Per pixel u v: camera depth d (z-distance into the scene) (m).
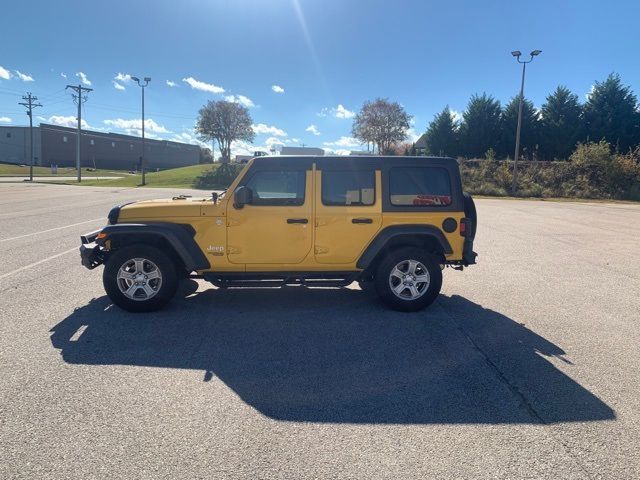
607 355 4.68
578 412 3.54
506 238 12.91
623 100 42.88
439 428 3.29
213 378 4.04
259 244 5.81
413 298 5.96
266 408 3.54
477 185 35.59
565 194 32.78
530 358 4.58
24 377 3.99
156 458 2.89
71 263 8.72
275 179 5.84
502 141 46.19
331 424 3.33
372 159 5.89
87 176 73.75
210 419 3.37
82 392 3.74
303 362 4.42
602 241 12.42
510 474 2.79
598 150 34.44
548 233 13.96
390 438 3.16
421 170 5.95
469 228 5.94
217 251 5.80
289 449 3.01
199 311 5.94
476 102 47.06
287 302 6.39
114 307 6.04
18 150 100.88
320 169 5.84
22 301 6.27
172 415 3.41
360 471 2.79
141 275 5.76
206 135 70.12
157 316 5.71
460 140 47.75
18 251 9.88
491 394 3.82
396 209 5.88
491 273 8.52
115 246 6.02
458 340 5.05
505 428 3.30
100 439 3.08
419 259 5.90
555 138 43.44
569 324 5.64
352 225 5.85
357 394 3.79
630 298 6.85
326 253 5.88
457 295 6.97
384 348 4.79
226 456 2.93
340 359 4.50
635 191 31.81
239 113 69.56
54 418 3.34
